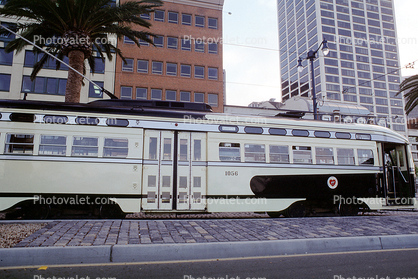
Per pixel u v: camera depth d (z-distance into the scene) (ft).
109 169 29.07
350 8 331.16
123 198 28.89
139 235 19.98
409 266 16.55
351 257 18.20
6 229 20.68
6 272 14.40
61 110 29.12
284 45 386.32
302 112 38.34
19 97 89.92
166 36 103.14
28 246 16.44
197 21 107.34
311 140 34.81
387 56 333.62
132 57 98.73
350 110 133.90
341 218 29.91
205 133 32.07
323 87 301.22
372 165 36.60
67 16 43.93
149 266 15.87
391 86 327.67
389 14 347.36
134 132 30.25
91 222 24.45
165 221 26.14
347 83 310.04
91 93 93.86
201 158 31.42
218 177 31.27
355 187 35.45
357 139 36.60
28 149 27.89
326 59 307.58
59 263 15.90
